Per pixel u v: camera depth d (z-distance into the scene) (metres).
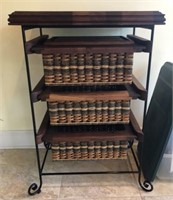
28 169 1.48
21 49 1.44
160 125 1.23
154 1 1.34
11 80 1.52
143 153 1.42
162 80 1.31
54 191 1.30
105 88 1.21
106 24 0.97
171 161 1.30
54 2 1.33
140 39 1.08
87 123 1.14
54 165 1.51
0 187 1.33
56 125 1.21
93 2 1.34
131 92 1.12
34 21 0.95
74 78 1.04
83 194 1.27
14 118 1.63
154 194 1.27
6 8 1.34
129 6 1.35
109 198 1.24
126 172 1.31
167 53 1.45
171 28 1.39
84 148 1.20
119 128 1.26
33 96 1.08
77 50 0.98
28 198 1.25
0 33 1.39
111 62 1.01
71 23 0.96
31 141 1.69
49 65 1.01
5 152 1.67
